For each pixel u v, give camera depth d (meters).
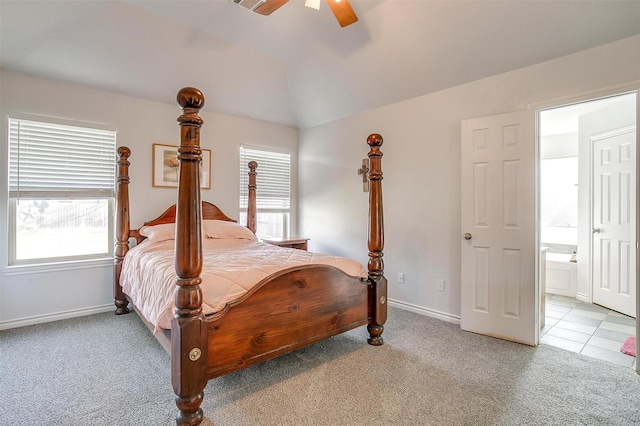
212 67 3.60
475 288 2.98
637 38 2.23
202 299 1.73
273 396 1.96
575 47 2.45
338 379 2.15
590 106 3.89
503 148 2.84
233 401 1.91
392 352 2.56
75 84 3.26
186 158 1.67
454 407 1.86
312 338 2.28
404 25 2.88
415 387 2.06
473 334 2.95
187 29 3.09
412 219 3.57
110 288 3.52
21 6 2.30
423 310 3.47
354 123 4.20
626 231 3.54
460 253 3.19
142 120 3.66
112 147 3.54
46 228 3.25
